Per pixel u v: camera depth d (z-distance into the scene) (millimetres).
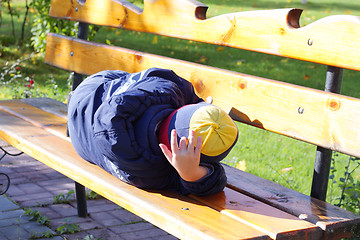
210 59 11117
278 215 2455
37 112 4379
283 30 2898
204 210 2494
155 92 2732
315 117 2701
